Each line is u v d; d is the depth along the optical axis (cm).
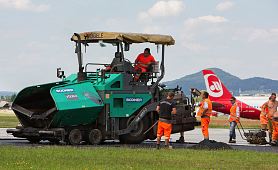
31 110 4678
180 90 4997
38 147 3972
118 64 4778
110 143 4919
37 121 4641
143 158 3347
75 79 4797
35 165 2848
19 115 4681
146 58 4891
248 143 5406
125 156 3431
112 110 4678
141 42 4794
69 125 4538
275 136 5016
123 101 4728
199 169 2869
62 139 4438
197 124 4950
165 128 4147
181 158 3403
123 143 4872
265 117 5259
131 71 4812
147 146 4516
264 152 4041
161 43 4891
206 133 4506
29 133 4594
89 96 4572
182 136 5106
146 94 4847
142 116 4781
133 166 2909
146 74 4881
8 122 10681
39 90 4581
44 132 4472
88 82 4659
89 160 3145
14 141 4956
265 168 3034
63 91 4481
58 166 2827
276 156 3709
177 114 4812
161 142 5169
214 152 3841
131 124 4750
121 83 4725
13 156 3253
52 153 3478
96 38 4750
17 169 2680
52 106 4584
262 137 5231
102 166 2867
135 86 4803
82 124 4619
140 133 4844
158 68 4916
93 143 4600
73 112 4450
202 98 4534
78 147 4141
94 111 4581
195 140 5731
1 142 4797
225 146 4212
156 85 4909
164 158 3381
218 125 11306
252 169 2969
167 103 4159
